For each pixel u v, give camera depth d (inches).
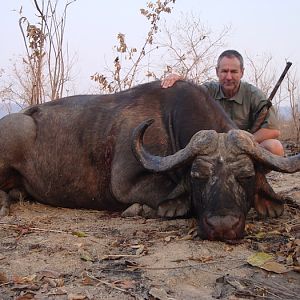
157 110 108.0
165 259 73.4
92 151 111.2
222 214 79.1
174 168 87.1
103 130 111.2
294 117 288.5
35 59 193.8
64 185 114.7
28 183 119.3
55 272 69.1
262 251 76.5
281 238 83.4
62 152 114.6
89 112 115.5
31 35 188.2
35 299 61.2
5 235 88.5
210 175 82.4
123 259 74.4
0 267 71.7
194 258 73.4
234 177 82.1
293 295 62.1
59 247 80.4
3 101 240.7
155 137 104.3
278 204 95.0
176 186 95.3
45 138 116.9
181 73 220.7
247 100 120.3
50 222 98.7
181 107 103.2
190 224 92.2
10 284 65.9
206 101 102.3
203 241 81.1
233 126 101.7
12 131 116.1
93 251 78.2
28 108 124.0
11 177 119.3
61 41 196.2
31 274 69.1
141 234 87.4
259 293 62.5
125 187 105.0
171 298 60.7
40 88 193.2
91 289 64.0
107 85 204.4
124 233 88.5
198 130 98.1
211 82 126.2
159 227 92.1
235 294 62.0
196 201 85.0
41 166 116.4
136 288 64.1
